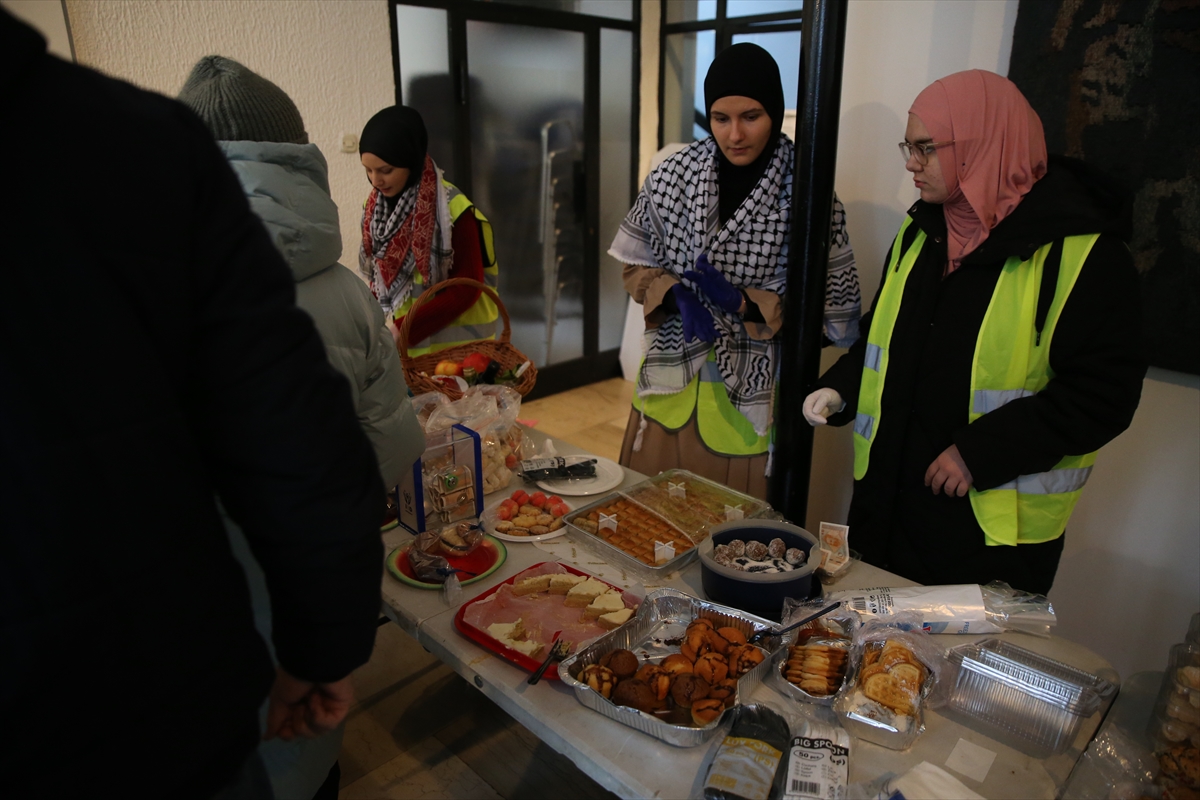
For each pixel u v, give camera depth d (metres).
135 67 2.64
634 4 4.19
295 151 0.94
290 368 0.61
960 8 1.89
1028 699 1.02
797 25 3.78
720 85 1.67
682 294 1.86
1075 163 1.42
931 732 0.99
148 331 0.56
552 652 1.08
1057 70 1.73
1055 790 0.90
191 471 0.60
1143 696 1.04
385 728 1.86
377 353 1.16
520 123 3.93
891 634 1.08
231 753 0.66
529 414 4.20
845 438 2.32
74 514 0.53
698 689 1.00
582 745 0.95
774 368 1.87
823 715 1.00
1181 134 1.58
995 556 1.49
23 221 0.49
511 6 3.68
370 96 3.29
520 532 1.47
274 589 0.67
